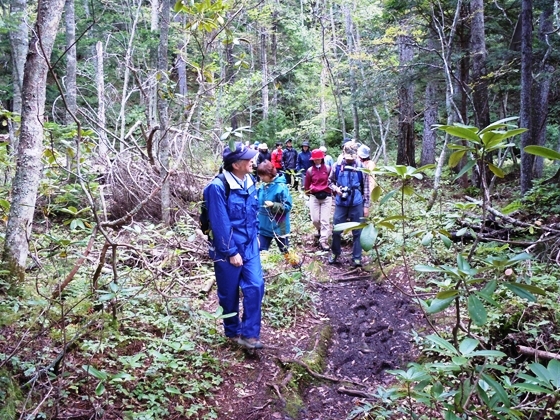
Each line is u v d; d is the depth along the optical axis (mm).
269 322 5133
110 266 5504
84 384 3293
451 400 3104
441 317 4953
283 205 6637
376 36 14094
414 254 6559
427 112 16016
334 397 3949
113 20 16938
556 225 5711
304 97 25484
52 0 4645
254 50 23688
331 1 20250
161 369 3738
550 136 19109
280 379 3988
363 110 17922
